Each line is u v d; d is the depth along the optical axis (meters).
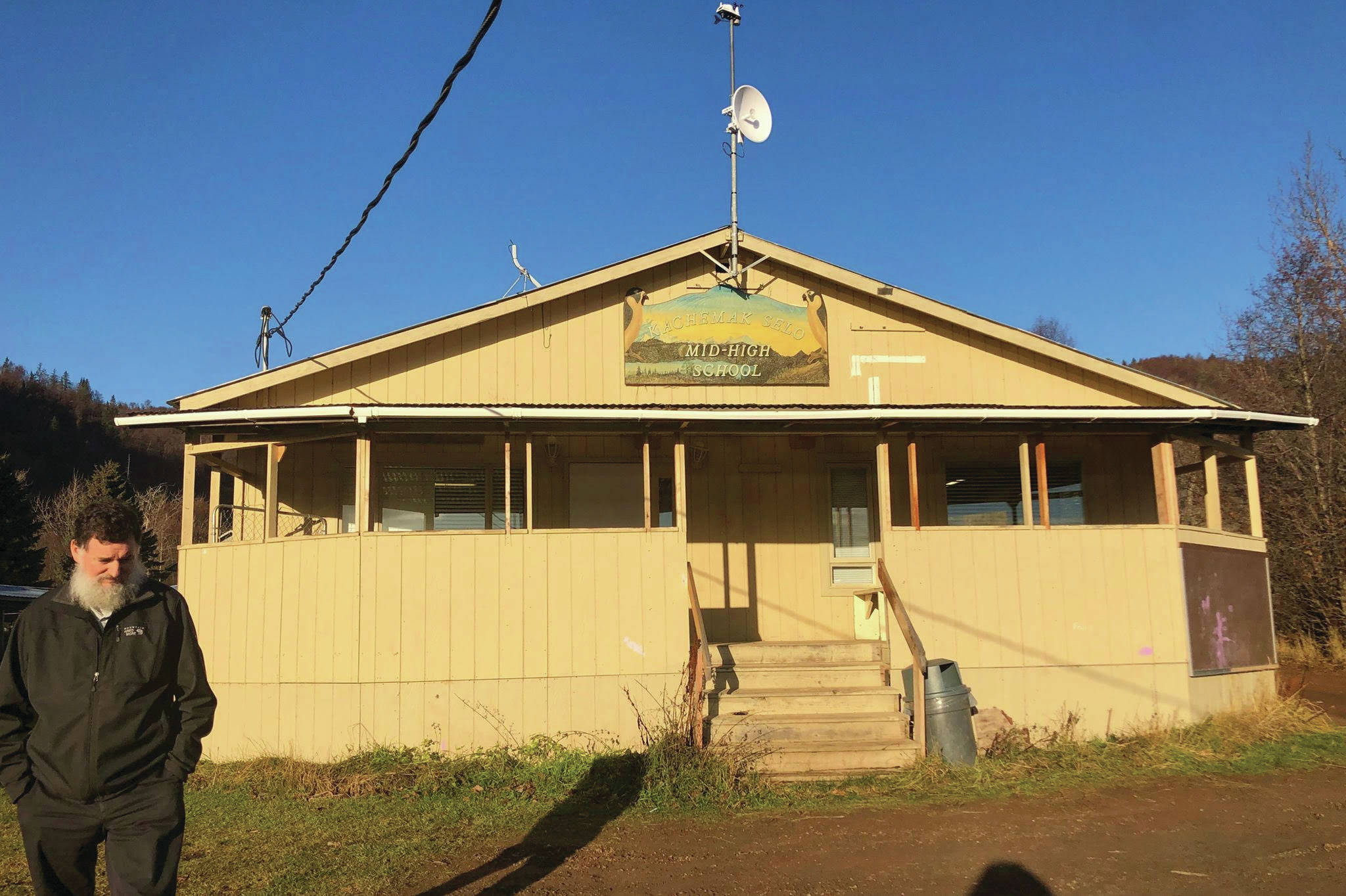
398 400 11.54
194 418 10.27
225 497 38.66
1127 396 12.67
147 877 4.09
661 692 10.41
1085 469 13.45
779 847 7.28
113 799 4.20
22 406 72.75
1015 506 13.31
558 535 10.55
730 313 12.27
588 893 6.32
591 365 11.95
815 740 9.76
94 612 4.26
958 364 12.58
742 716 10.16
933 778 9.03
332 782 9.11
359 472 10.40
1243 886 6.37
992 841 7.38
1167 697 11.11
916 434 11.49
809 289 12.49
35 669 4.17
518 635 10.33
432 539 10.37
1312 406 20.00
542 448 12.58
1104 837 7.45
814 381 12.28
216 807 8.53
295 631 10.35
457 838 7.55
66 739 4.13
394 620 10.20
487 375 11.74
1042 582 11.12
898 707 10.48
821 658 11.42
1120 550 11.32
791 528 12.82
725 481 12.79
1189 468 13.80
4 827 7.95
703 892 6.35
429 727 10.09
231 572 10.70
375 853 7.12
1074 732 10.83
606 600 10.50
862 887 6.43
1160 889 6.34
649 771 8.95
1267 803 8.32
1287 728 10.91
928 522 13.08
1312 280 21.47
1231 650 11.94
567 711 10.28
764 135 12.52
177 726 4.46
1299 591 18.83
